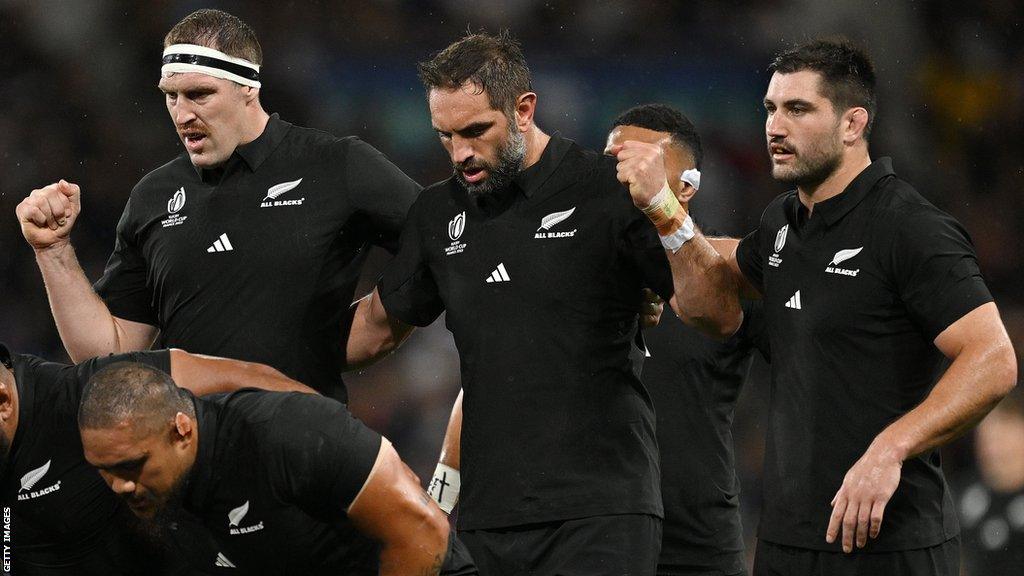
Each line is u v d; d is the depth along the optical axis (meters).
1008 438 22.58
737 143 41.88
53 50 42.16
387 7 43.22
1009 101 43.28
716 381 16.52
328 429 12.36
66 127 41.38
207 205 15.73
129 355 14.00
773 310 14.27
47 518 14.34
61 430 13.83
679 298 13.75
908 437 12.70
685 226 13.45
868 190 13.61
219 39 15.29
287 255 15.41
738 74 42.56
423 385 35.94
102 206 40.50
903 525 13.48
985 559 22.61
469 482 14.17
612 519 13.64
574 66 42.81
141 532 14.62
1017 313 39.16
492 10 43.22
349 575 13.74
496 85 13.31
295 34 42.81
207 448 12.51
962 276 13.00
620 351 13.95
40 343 38.47
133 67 42.34
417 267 14.70
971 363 12.74
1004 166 42.88
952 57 43.47
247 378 13.99
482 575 14.08
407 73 42.81
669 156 15.80
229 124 15.49
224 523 12.98
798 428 13.83
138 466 12.08
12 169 40.53
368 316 15.68
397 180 15.66
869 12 43.28
